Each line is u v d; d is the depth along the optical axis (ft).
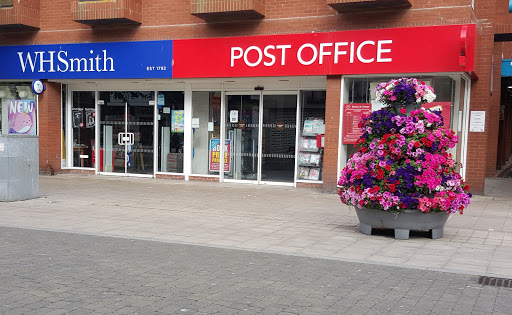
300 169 41.37
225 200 34.76
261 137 42.60
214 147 44.42
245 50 39.09
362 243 22.52
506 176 57.00
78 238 22.71
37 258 18.94
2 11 44.70
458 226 26.53
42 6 46.06
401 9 34.68
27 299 14.37
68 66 45.16
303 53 37.35
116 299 14.51
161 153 46.26
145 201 33.81
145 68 42.47
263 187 41.37
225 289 15.65
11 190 32.94
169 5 41.81
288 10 38.11
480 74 37.63
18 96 48.57
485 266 18.84
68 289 15.34
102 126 48.29
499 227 26.32
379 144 23.22
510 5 35.42
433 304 14.56
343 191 24.68
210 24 40.52
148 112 46.50
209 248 21.35
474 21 35.68
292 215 29.55
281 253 20.59
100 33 44.19
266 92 42.14
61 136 48.75
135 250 20.65
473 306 14.42
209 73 40.37
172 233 24.29
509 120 84.99
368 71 35.40
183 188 40.40
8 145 32.81
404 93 23.44
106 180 44.83
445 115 34.40
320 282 16.58
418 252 20.95
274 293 15.34
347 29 36.27
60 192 37.24
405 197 22.52
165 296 14.87
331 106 37.37
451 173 23.08
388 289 15.94
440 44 33.17
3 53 47.55
